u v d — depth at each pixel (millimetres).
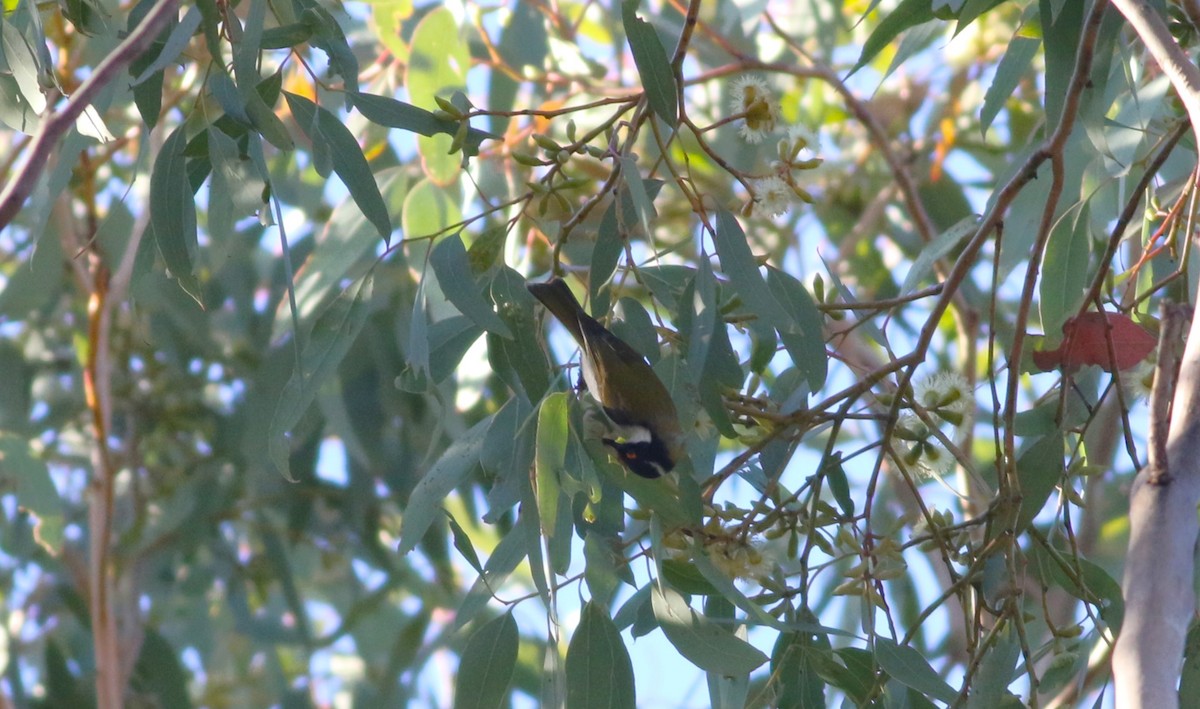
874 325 6625
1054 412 6707
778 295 6258
